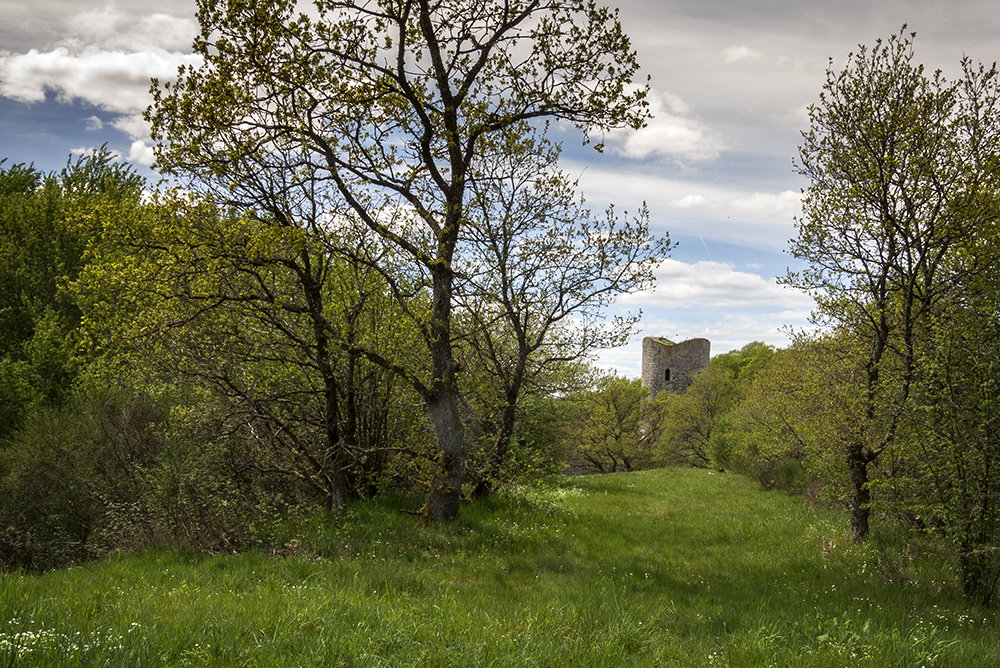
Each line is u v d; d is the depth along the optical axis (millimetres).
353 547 10688
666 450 54844
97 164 33906
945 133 12547
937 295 12688
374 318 13680
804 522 17641
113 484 13555
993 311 10672
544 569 10562
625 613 6980
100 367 13500
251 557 9750
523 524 14609
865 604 9016
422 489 14930
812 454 14758
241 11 10430
